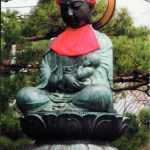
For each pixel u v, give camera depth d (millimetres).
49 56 14148
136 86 18516
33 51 17844
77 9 13867
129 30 18406
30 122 13281
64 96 13562
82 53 13734
